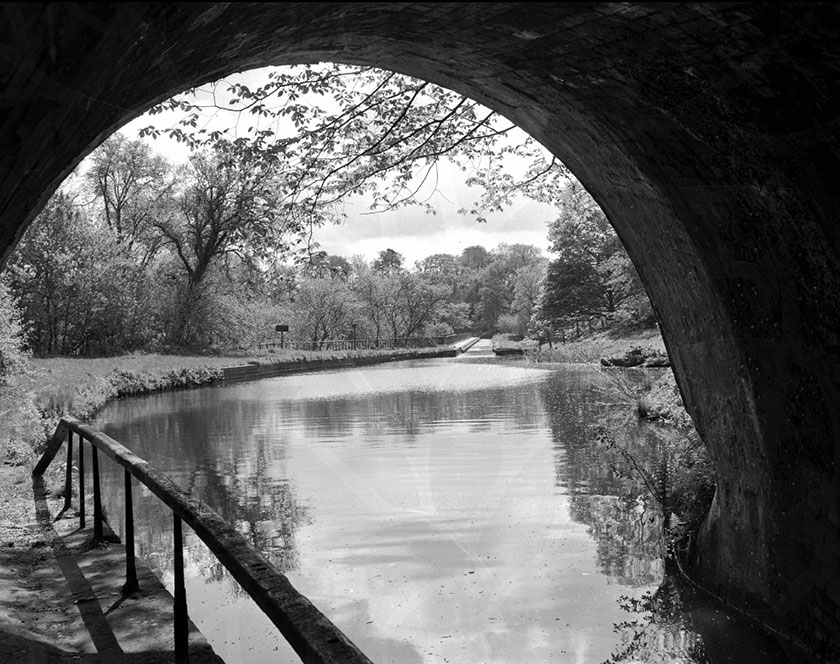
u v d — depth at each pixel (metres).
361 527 6.38
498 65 3.56
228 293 45.69
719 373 4.34
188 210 45.28
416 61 3.91
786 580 3.96
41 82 1.36
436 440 10.90
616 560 5.44
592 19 2.68
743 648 3.92
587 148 4.25
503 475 8.13
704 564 5.00
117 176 50.34
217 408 19.14
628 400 13.16
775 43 2.48
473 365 34.34
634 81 3.16
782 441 3.86
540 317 49.25
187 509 3.02
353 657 1.64
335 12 2.46
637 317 40.19
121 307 39.84
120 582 4.59
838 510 3.47
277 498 7.81
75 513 6.54
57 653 3.54
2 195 1.63
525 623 4.30
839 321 3.22
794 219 3.21
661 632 4.20
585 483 7.77
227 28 2.05
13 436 10.09
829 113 2.65
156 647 3.64
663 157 3.68
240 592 5.10
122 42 1.48
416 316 61.50
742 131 3.07
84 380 23.66
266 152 7.22
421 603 4.71
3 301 10.79
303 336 57.22
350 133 7.69
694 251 4.11
